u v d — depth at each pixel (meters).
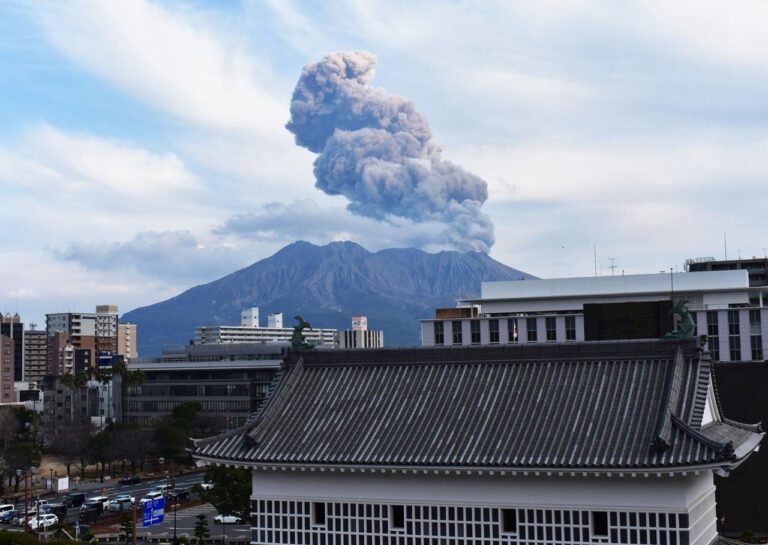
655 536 57.91
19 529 150.12
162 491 186.62
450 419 64.44
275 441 66.44
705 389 61.88
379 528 63.41
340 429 66.19
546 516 60.03
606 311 121.31
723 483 129.00
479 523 61.28
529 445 60.25
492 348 68.38
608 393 62.94
